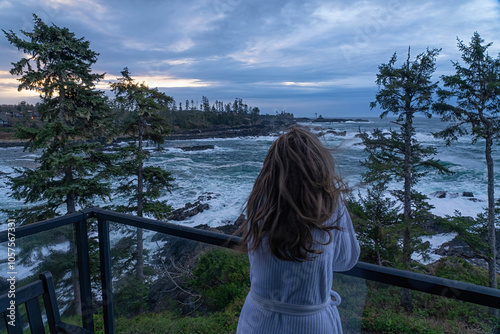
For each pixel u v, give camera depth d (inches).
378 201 449.1
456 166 1185.4
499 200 546.6
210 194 994.1
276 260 37.8
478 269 520.1
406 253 452.1
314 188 35.6
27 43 374.3
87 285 81.0
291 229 35.0
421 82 525.0
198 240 66.6
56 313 64.5
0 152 1617.9
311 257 36.3
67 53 436.1
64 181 432.8
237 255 63.3
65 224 74.0
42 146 394.9
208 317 67.3
